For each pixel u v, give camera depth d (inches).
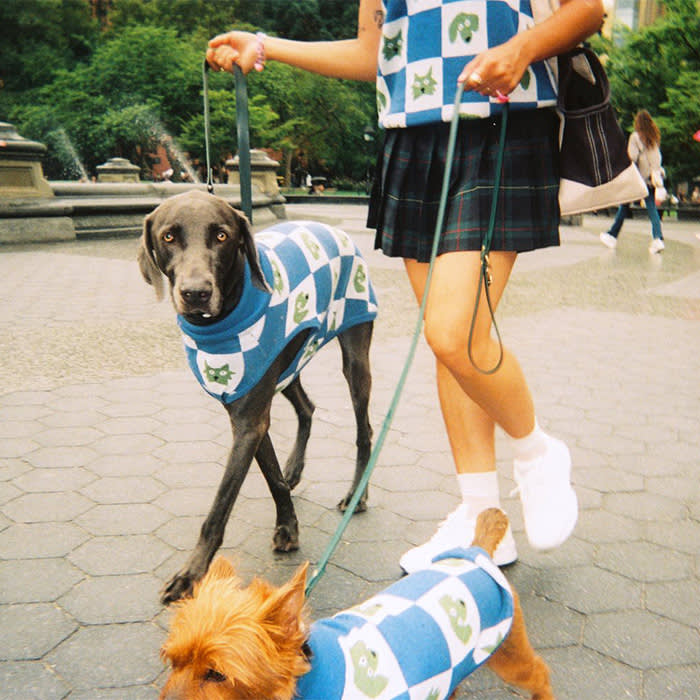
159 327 264.5
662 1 1114.1
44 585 106.0
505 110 92.7
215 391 105.3
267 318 104.0
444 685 66.4
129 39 1295.5
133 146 1343.5
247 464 106.0
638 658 92.3
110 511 128.7
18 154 534.0
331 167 2058.3
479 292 94.3
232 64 117.7
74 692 85.1
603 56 1158.3
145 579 108.3
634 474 148.3
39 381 198.7
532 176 99.0
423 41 97.9
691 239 709.3
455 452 111.0
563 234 725.9
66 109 1293.1
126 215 605.6
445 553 79.1
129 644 93.7
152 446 157.6
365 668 61.8
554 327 284.8
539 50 88.7
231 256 101.6
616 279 410.0
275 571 112.3
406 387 205.9
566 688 86.8
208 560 104.2
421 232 104.0
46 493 134.6
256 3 1894.7
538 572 112.0
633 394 201.8
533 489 107.3
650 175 521.3
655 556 117.0
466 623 68.7
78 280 360.8
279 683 54.5
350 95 1713.8
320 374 218.2
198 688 54.1
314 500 136.4
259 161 819.4
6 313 278.7
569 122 100.3
